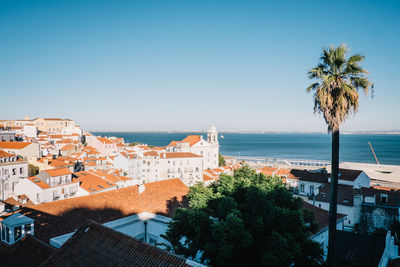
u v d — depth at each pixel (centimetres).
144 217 3212
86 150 12325
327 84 2047
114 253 1738
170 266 1548
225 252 1747
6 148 8719
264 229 2175
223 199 2266
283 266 1845
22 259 2111
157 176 11169
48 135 16525
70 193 6084
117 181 7256
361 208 4809
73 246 1903
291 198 2541
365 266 2691
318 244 2161
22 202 5534
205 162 13762
